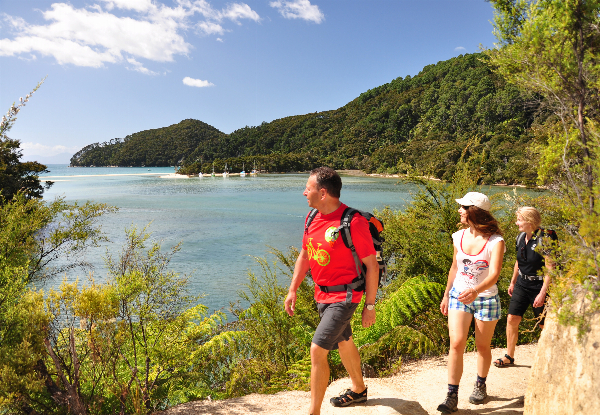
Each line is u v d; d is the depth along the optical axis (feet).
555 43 6.45
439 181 16.15
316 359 7.96
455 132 560.61
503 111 469.98
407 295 14.57
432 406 9.52
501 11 7.36
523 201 14.80
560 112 6.52
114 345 10.47
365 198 184.03
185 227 98.89
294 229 96.53
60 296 9.76
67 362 10.48
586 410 5.06
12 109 12.84
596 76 6.16
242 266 57.00
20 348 8.66
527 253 11.07
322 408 9.31
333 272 7.98
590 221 4.99
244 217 120.26
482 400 9.34
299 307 14.55
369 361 13.16
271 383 13.23
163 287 12.82
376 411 8.65
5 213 12.19
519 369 11.34
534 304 10.78
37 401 8.87
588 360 5.22
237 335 14.75
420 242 15.75
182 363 12.94
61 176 553.64
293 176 549.95
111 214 125.80
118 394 10.23
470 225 9.45
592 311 5.25
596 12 6.10
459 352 9.03
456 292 9.49
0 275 10.37
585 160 5.49
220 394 13.39
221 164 645.51
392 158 561.02
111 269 12.34
